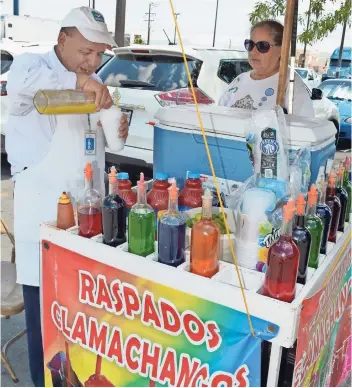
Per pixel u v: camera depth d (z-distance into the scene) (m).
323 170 1.56
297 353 1.16
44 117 1.76
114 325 1.41
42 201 1.81
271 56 2.19
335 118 6.90
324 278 1.33
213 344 1.23
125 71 4.05
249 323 1.15
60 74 1.62
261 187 1.36
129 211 1.47
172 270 1.24
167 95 3.68
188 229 1.42
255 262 1.28
